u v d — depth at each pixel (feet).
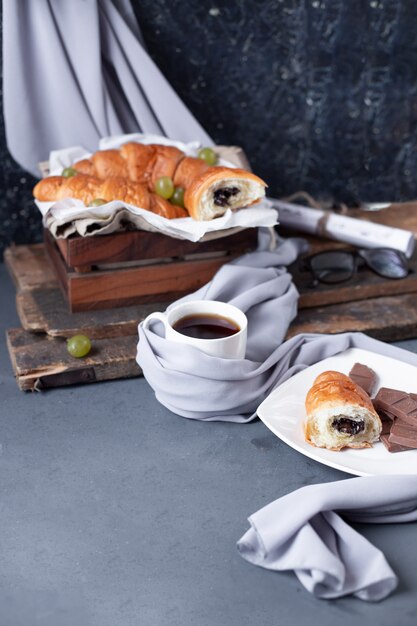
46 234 4.67
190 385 3.74
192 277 4.32
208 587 3.20
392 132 5.35
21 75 4.58
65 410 3.88
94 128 4.74
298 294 4.29
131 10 4.70
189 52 4.93
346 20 5.05
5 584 3.21
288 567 3.17
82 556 3.29
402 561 3.28
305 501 3.26
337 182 5.39
